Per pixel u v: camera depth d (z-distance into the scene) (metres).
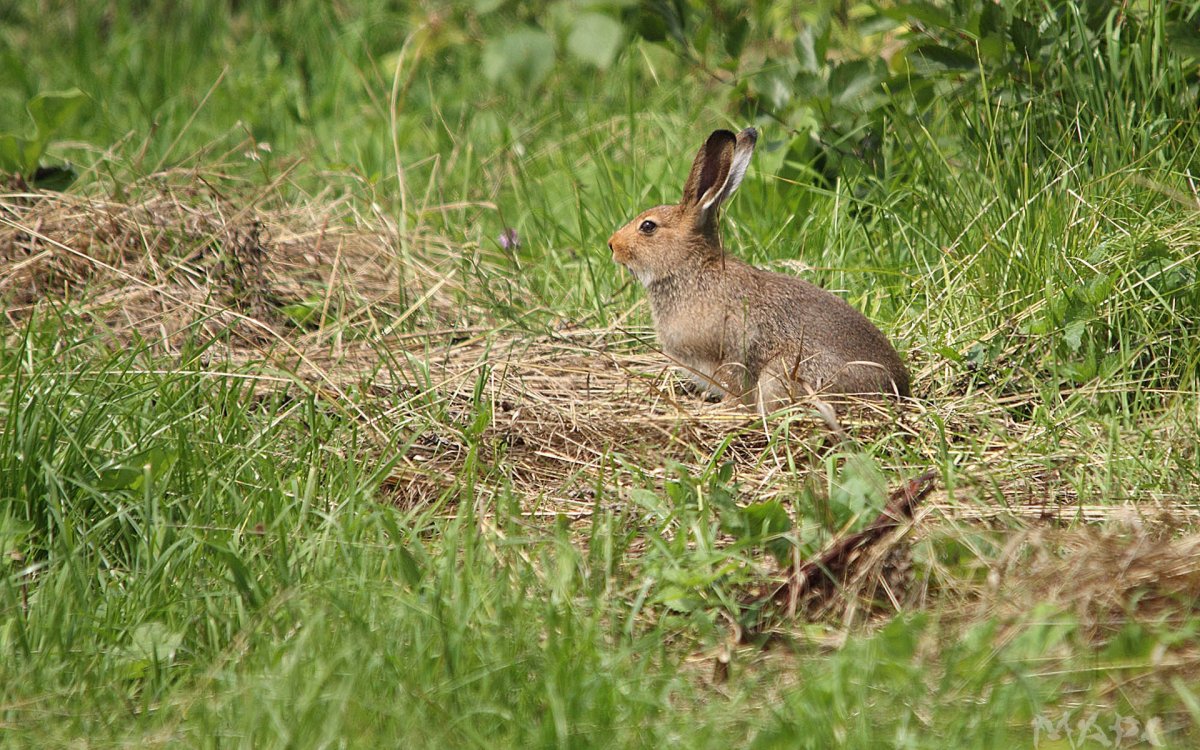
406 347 10.33
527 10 18.09
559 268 12.34
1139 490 7.64
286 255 11.95
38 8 20.88
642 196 13.05
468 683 5.79
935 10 11.27
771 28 16.33
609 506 7.93
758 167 12.58
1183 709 5.66
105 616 6.47
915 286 10.57
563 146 14.80
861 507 7.20
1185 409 8.45
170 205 11.76
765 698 5.90
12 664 6.09
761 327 9.84
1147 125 10.48
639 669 5.98
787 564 6.95
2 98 18.09
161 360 9.43
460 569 6.84
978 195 10.85
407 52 17.80
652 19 13.10
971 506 7.38
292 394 9.40
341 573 6.71
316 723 5.47
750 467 8.56
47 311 9.88
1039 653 5.95
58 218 11.43
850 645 6.04
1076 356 9.39
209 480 7.41
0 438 7.55
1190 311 9.34
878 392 9.29
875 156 11.97
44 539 7.27
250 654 6.11
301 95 17.64
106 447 8.03
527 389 9.60
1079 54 11.05
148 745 5.52
